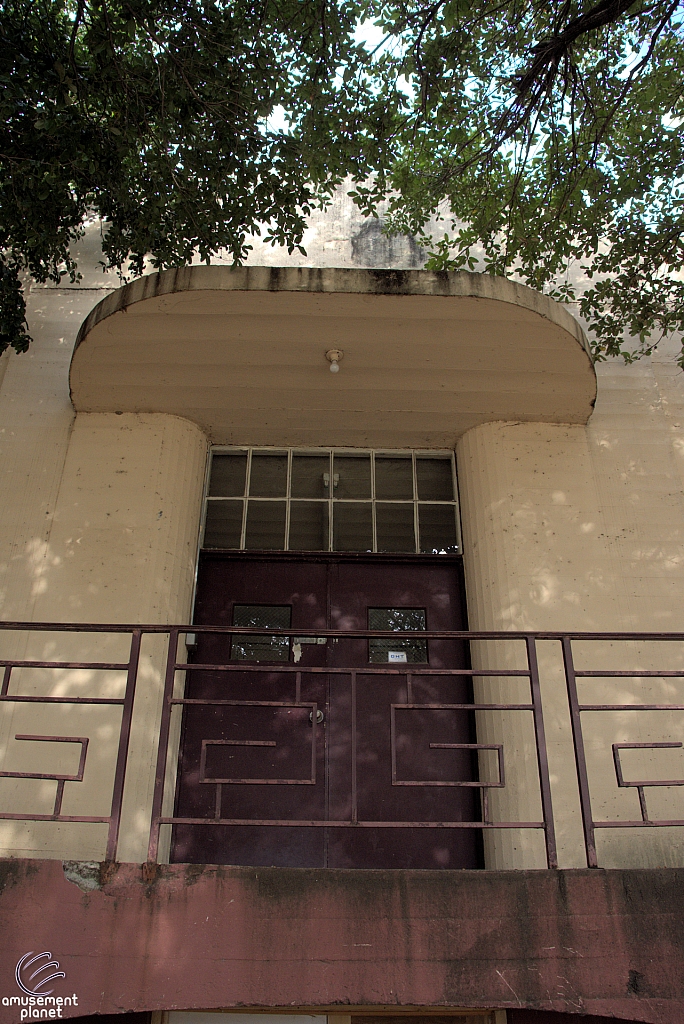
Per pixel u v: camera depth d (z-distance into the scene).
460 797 4.86
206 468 5.65
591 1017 3.95
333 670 3.57
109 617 4.82
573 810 4.43
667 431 5.59
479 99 5.50
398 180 5.80
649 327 5.64
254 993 3.09
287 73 4.72
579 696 4.74
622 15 5.21
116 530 5.07
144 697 4.61
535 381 5.16
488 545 5.20
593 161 5.41
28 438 5.36
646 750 4.63
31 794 4.36
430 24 4.80
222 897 3.23
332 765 4.89
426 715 5.07
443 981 3.12
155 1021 3.92
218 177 4.90
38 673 4.65
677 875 3.31
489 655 4.90
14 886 3.23
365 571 5.46
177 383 5.20
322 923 3.20
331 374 5.10
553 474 5.37
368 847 4.72
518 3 5.23
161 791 3.37
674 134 5.36
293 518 5.57
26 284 5.93
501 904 3.25
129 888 3.23
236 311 4.63
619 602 5.01
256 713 5.00
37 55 4.21
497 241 6.36
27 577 4.92
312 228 6.25
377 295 4.50
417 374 5.11
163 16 4.48
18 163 4.44
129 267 5.48
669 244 5.55
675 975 3.15
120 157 4.77
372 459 5.78
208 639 5.20
